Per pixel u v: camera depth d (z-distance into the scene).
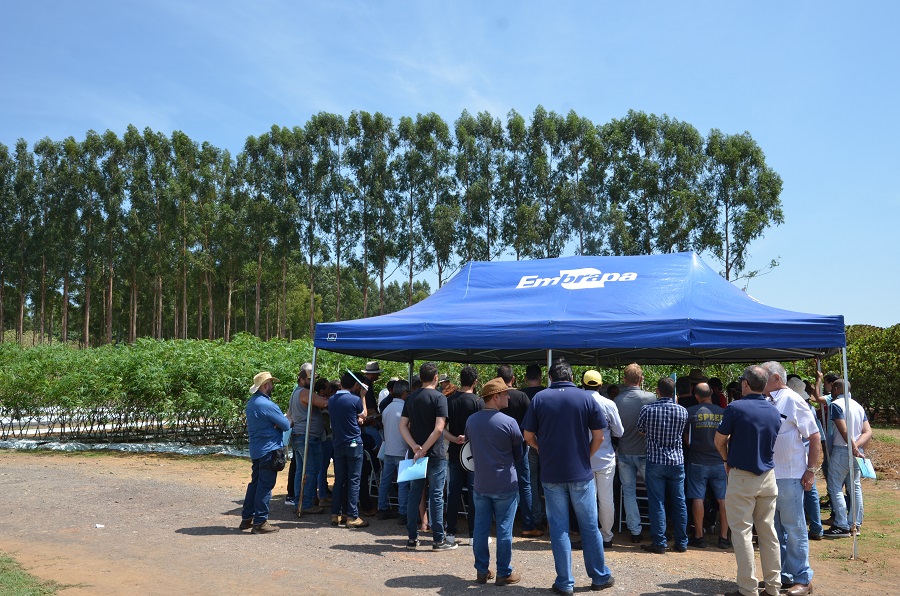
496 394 6.19
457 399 7.57
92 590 5.69
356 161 62.56
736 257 56.97
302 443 9.42
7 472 12.44
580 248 58.47
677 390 8.80
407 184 62.34
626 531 8.57
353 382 8.84
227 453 15.17
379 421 9.98
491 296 9.94
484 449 6.12
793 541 5.86
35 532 7.95
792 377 7.84
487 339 8.44
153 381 15.86
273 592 5.82
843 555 7.28
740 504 5.70
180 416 15.99
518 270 10.46
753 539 7.91
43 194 67.12
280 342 19.27
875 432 20.03
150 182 65.19
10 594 5.38
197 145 67.75
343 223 63.16
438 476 7.39
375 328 8.88
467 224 61.22
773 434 5.70
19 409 17.30
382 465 9.65
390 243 62.47
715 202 58.34
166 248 64.25
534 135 60.62
